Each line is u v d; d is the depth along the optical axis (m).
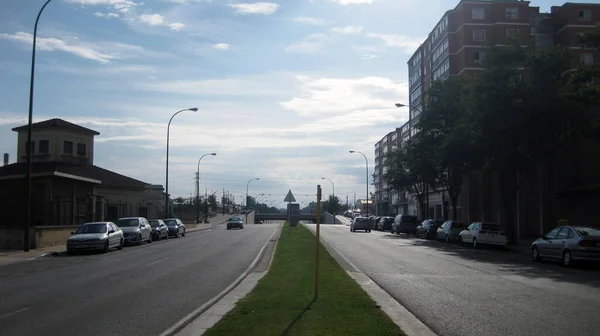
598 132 27.27
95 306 11.68
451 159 38.53
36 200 36.88
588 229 21.08
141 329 9.36
